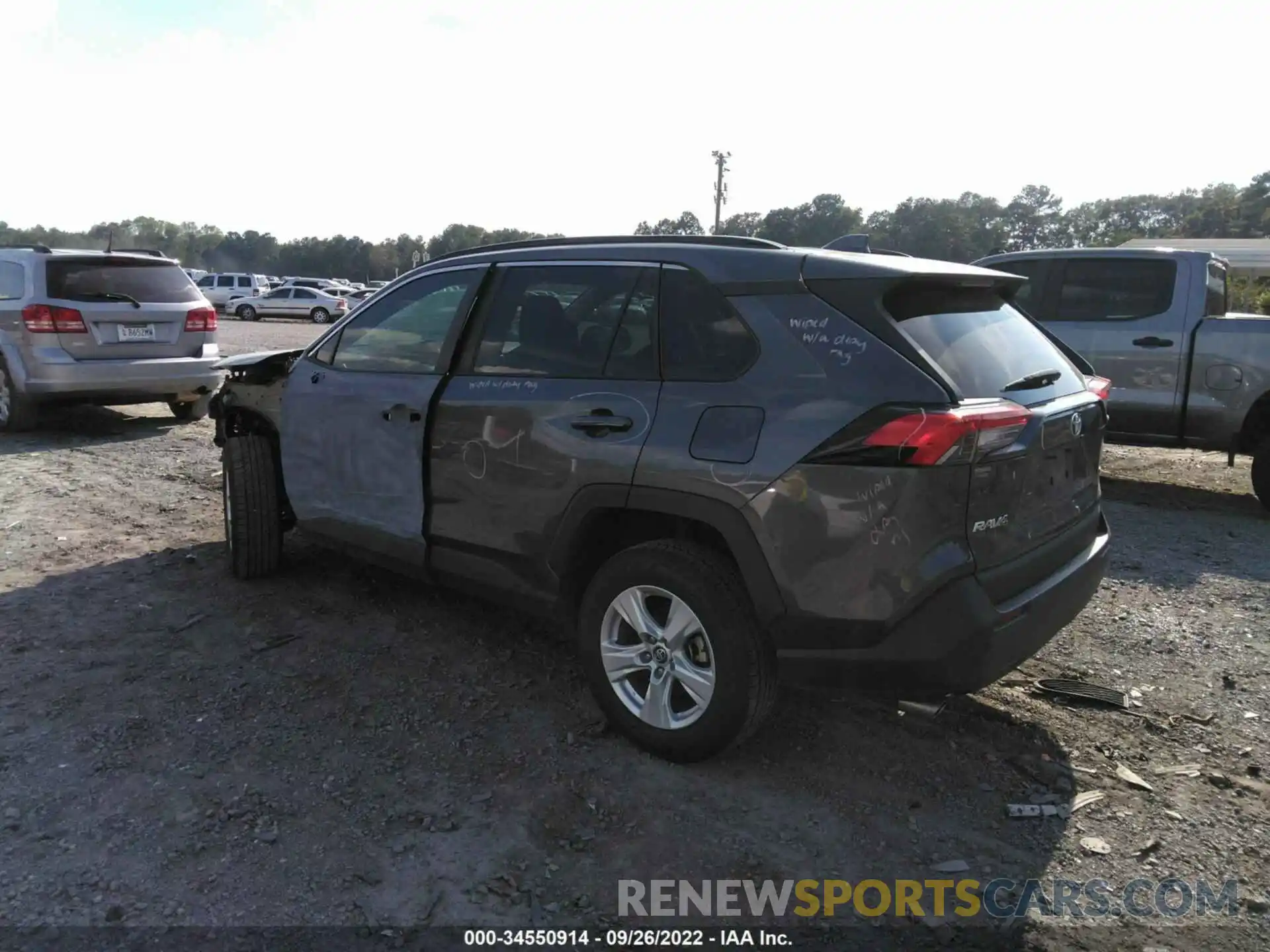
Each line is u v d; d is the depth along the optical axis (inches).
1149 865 112.3
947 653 110.2
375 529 168.2
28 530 241.0
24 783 124.3
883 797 124.5
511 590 148.8
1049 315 316.2
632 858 111.6
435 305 163.0
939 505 108.2
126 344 365.7
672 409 125.3
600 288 139.3
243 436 200.5
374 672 159.0
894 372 111.4
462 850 112.2
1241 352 282.7
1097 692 156.7
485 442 146.1
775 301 121.6
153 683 154.2
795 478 113.4
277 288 1630.2
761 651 120.9
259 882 106.0
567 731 140.0
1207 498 307.7
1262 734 144.0
